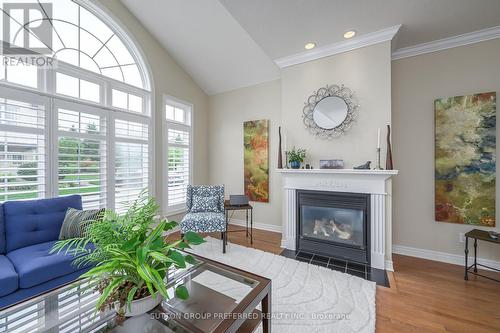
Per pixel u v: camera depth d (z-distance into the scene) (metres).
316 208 2.80
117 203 2.86
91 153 2.62
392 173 2.22
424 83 2.63
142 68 3.25
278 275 2.19
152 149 3.32
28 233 1.90
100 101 2.75
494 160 2.28
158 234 1.14
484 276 2.13
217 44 3.34
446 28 2.29
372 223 2.40
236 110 4.17
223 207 3.25
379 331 1.45
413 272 2.27
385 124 2.42
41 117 2.19
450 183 2.48
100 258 1.09
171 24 3.13
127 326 1.06
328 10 2.07
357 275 2.21
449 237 2.51
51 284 1.62
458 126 2.44
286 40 2.57
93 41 2.72
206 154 4.49
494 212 2.28
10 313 1.06
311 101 2.86
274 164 3.75
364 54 2.53
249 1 1.96
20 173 2.08
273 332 1.43
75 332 1.02
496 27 2.25
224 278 1.42
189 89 4.06
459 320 1.55
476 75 2.38
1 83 1.95
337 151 2.70
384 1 1.94
